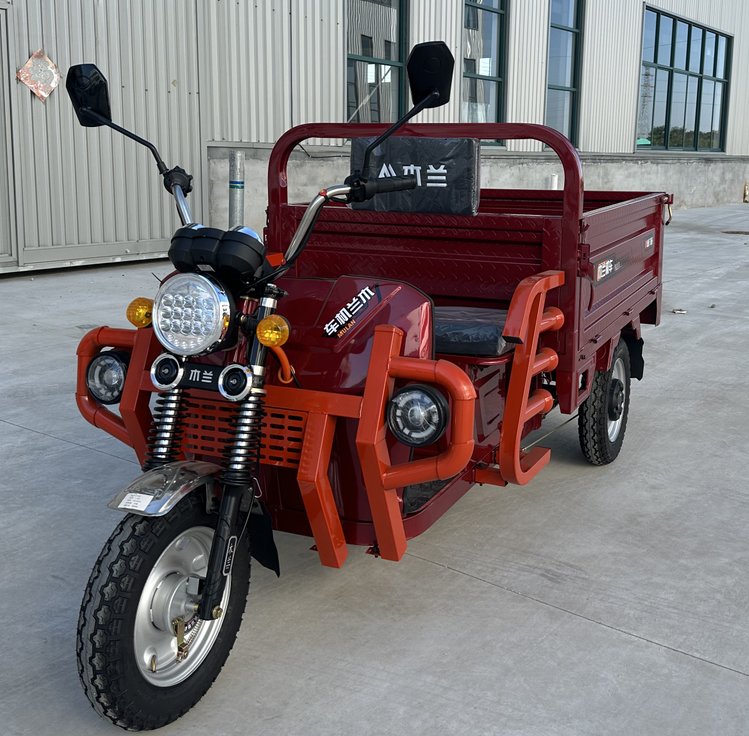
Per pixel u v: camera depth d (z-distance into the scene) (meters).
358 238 3.85
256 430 2.50
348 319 2.75
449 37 15.10
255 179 12.14
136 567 2.26
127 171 10.53
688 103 23.41
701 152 24.20
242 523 2.55
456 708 2.53
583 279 3.51
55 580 3.24
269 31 11.92
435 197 3.59
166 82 10.76
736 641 2.91
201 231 2.36
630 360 4.82
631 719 2.49
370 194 2.52
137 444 3.02
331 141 13.25
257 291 2.48
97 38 9.93
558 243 3.42
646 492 4.23
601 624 3.01
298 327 2.79
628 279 4.43
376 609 3.08
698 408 5.64
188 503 2.41
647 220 4.77
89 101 2.75
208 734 2.41
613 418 4.45
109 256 10.52
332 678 2.67
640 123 21.47
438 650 2.83
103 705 2.25
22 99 9.37
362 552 3.53
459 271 3.66
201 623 2.53
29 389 5.60
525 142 17.19
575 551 3.57
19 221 9.55
